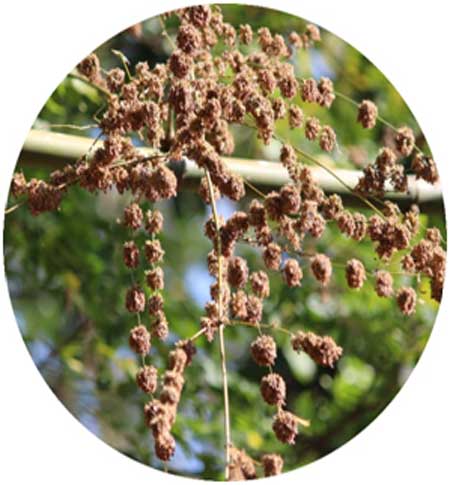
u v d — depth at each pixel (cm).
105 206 194
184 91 148
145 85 154
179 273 198
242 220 147
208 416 196
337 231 203
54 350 193
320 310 205
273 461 142
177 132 149
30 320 193
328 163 200
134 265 150
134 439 193
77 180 154
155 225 151
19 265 193
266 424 200
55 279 193
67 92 187
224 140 151
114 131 151
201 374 197
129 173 152
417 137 202
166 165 163
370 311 205
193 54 154
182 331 196
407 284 200
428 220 181
